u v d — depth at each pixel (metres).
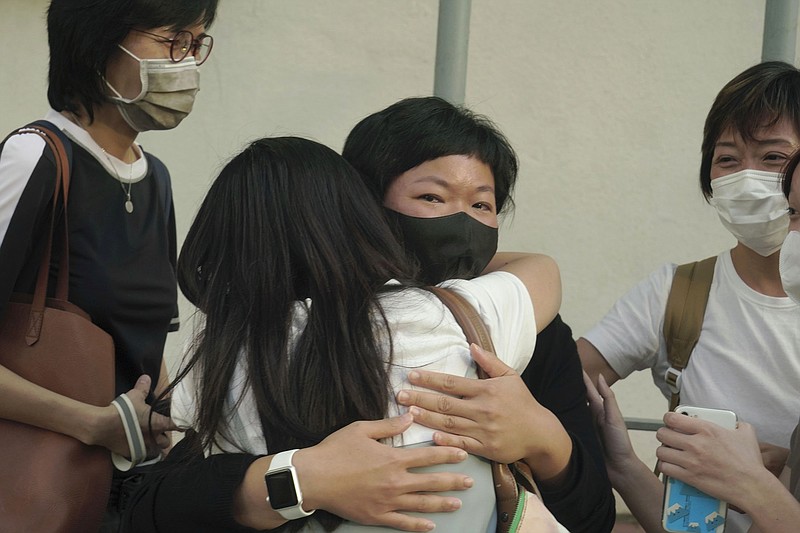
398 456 2.33
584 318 6.13
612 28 6.11
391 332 2.46
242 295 2.50
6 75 5.73
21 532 2.97
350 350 2.42
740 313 3.42
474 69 5.97
